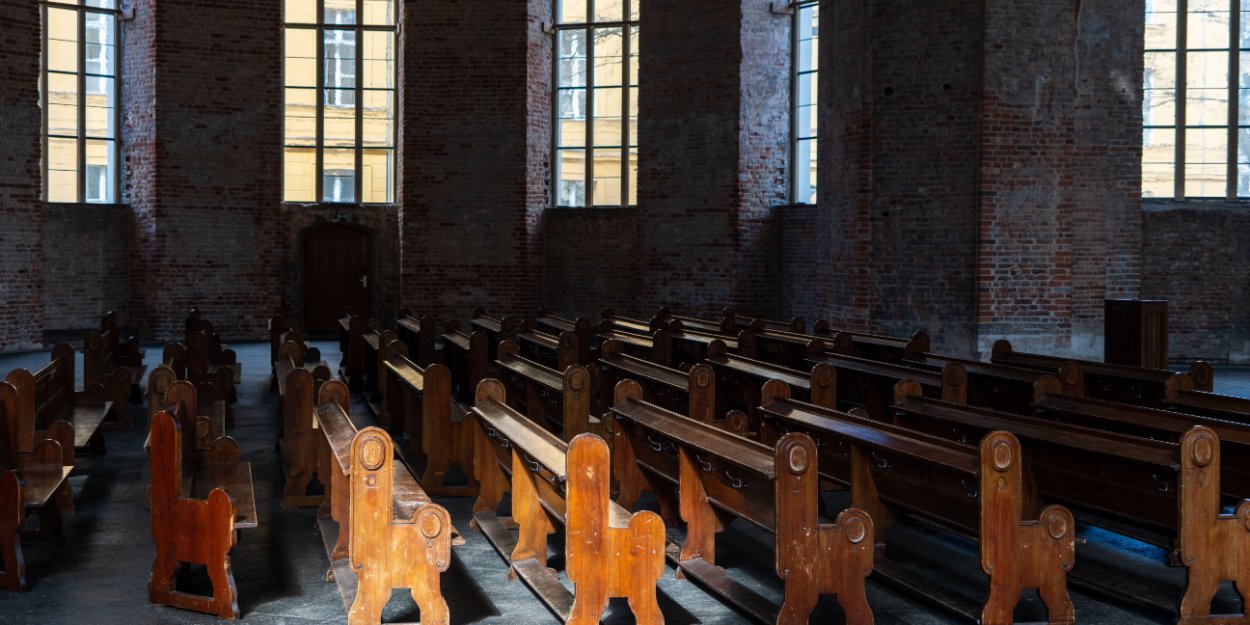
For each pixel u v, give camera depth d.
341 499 7.06
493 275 23.72
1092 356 17.00
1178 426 7.60
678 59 22.38
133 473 10.33
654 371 10.77
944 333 16.91
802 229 21.80
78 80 22.66
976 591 6.95
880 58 17.06
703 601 6.69
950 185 16.75
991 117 16.41
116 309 23.02
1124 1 17.64
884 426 7.23
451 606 6.60
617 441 8.56
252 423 13.19
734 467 6.72
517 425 7.58
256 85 23.14
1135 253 18.75
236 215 23.17
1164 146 19.95
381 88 24.53
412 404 10.73
